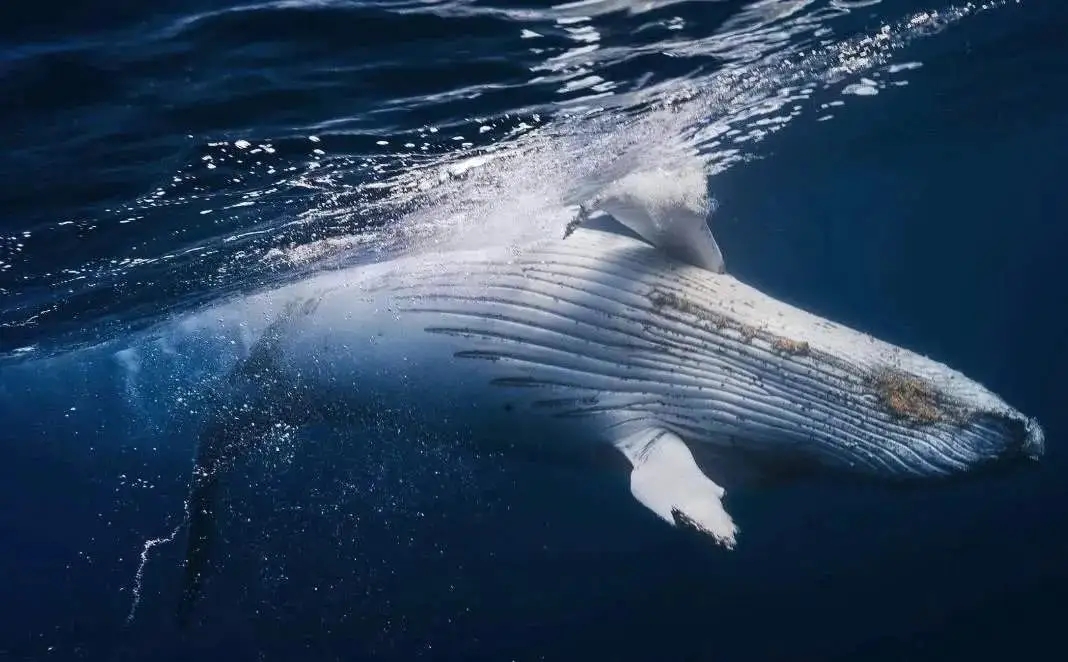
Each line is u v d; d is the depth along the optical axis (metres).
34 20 7.38
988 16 9.27
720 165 10.40
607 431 5.75
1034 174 19.81
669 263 5.71
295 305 6.77
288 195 7.60
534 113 7.95
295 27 7.63
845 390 5.19
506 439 6.29
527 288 5.89
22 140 6.91
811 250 19.36
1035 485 13.94
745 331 5.41
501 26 7.99
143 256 7.61
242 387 7.15
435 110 7.67
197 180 7.30
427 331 6.13
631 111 8.31
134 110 7.08
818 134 11.19
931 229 23.97
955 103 12.22
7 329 8.20
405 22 7.82
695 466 5.28
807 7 8.54
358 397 6.52
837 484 5.64
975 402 4.96
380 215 7.89
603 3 8.41
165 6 7.68
